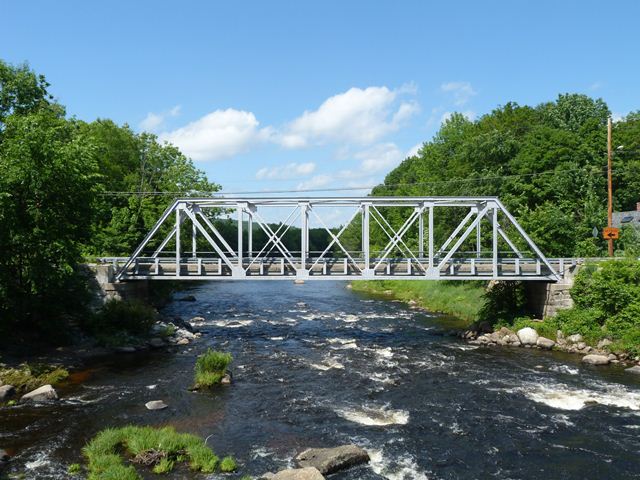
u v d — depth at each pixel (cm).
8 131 2481
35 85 3478
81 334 2731
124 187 5281
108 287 3108
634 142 5703
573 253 3994
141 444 1370
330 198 3062
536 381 2144
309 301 4797
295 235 8912
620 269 2750
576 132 5734
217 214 5700
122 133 5647
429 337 3105
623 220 5116
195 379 2128
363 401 1891
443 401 1895
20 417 1669
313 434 1568
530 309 3278
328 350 2734
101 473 1219
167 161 5703
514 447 1488
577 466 1370
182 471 1284
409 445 1496
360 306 4450
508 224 4512
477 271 3172
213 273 3162
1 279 2264
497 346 2834
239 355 2605
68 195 2403
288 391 2002
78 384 2055
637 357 2419
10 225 2159
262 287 6222
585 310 2831
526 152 4838
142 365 2369
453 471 1334
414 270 3309
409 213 6444
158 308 4072
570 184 4569
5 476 1245
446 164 6694
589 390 2017
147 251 4981
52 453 1388
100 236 4288
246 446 1465
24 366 2162
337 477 1285
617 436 1568
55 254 2377
